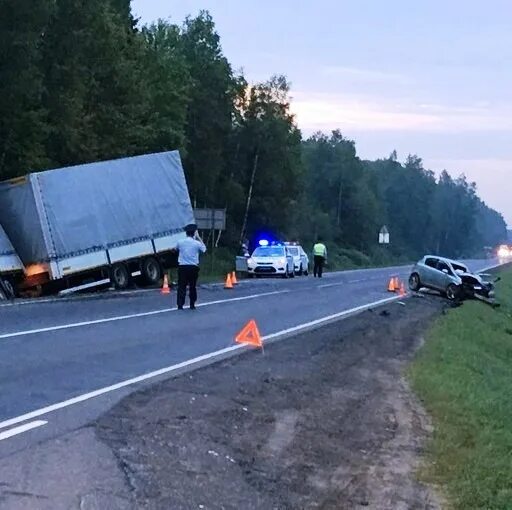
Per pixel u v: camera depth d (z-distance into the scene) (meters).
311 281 41.25
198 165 65.88
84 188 27.73
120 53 41.38
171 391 10.59
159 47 61.19
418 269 36.66
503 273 71.94
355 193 128.75
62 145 37.28
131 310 20.98
